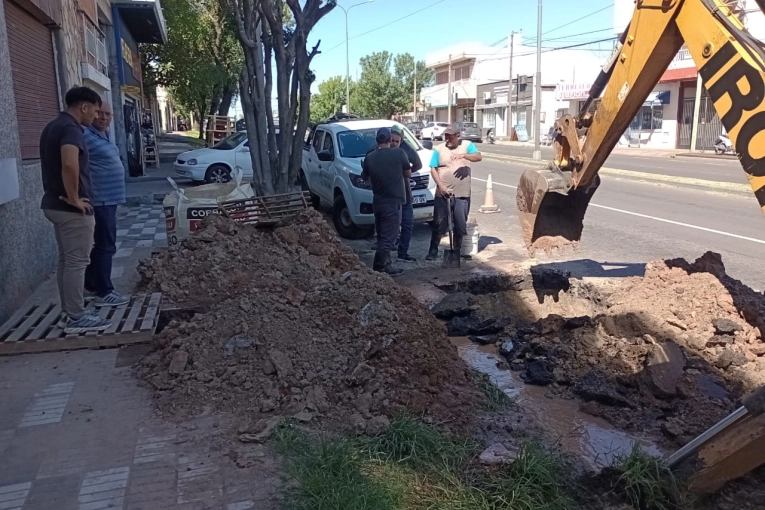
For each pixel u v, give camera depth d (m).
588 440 4.12
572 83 45.28
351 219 10.31
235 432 3.81
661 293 5.98
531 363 5.44
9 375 4.65
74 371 4.71
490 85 61.62
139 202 13.89
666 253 8.85
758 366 4.81
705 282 5.81
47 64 8.48
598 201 13.93
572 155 5.89
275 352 4.44
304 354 4.53
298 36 8.31
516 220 12.02
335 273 6.73
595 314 6.57
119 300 5.92
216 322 4.88
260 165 8.43
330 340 4.71
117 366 4.81
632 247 9.27
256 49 8.16
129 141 20.42
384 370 4.35
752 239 9.75
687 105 33.81
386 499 3.12
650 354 4.92
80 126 4.96
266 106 8.41
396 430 3.73
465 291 7.52
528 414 4.47
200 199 7.89
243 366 4.45
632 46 4.80
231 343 4.64
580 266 8.07
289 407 4.02
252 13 8.20
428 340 4.70
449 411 4.19
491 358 5.70
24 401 4.24
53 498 3.17
